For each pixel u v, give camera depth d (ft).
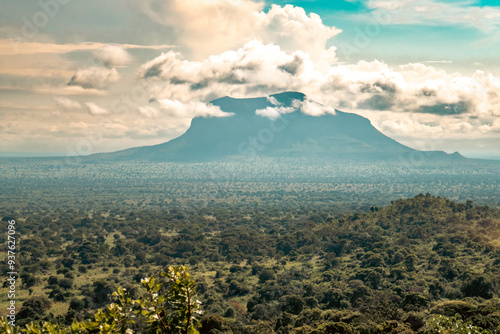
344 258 446.60
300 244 514.27
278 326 271.90
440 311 234.79
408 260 387.75
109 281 374.84
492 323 207.00
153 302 57.00
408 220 556.10
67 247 533.96
